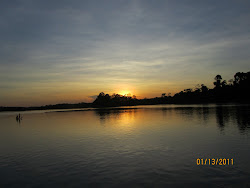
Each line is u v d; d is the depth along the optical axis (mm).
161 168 17078
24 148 27031
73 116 98438
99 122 61188
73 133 39562
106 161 19547
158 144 26250
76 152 23547
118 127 46688
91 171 16906
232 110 89625
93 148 25266
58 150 24984
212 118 57938
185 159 19359
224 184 13656
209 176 15070
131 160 19594
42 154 23297
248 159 18688
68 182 14789
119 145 26453
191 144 25594
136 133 36344
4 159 21625
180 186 13570
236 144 24719
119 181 14680
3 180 15594
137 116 82562
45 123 64625
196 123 47906
